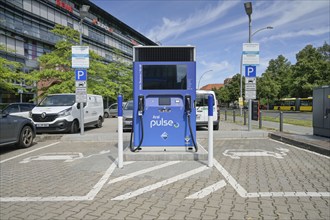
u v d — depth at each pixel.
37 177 5.18
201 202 3.84
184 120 6.51
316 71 43.03
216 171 5.41
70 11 40.22
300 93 45.81
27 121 8.71
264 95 60.81
